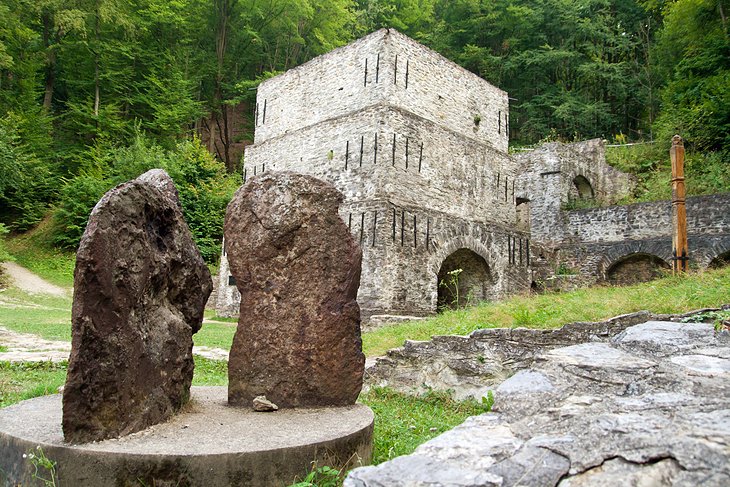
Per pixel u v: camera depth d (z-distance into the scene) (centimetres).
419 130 1911
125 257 379
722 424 232
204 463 325
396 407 701
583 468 216
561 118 3931
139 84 3403
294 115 2180
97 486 319
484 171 2147
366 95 1911
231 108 4059
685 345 401
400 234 1789
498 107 2298
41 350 1057
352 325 498
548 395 312
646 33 4006
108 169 2919
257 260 501
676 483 195
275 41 3925
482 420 292
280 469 342
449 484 215
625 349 405
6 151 2692
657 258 2145
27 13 3170
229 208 521
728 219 1948
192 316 484
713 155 2462
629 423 246
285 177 510
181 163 3011
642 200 2494
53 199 3017
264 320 493
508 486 211
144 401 393
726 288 714
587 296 908
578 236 2378
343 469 372
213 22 3738
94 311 352
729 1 2669
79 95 3409
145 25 3419
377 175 1786
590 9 4247
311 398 482
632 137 4066
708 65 2688
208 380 838
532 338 702
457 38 4344
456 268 2155
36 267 2517
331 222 505
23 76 3150
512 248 2181
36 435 353
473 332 750
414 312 1794
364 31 4072
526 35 4281
